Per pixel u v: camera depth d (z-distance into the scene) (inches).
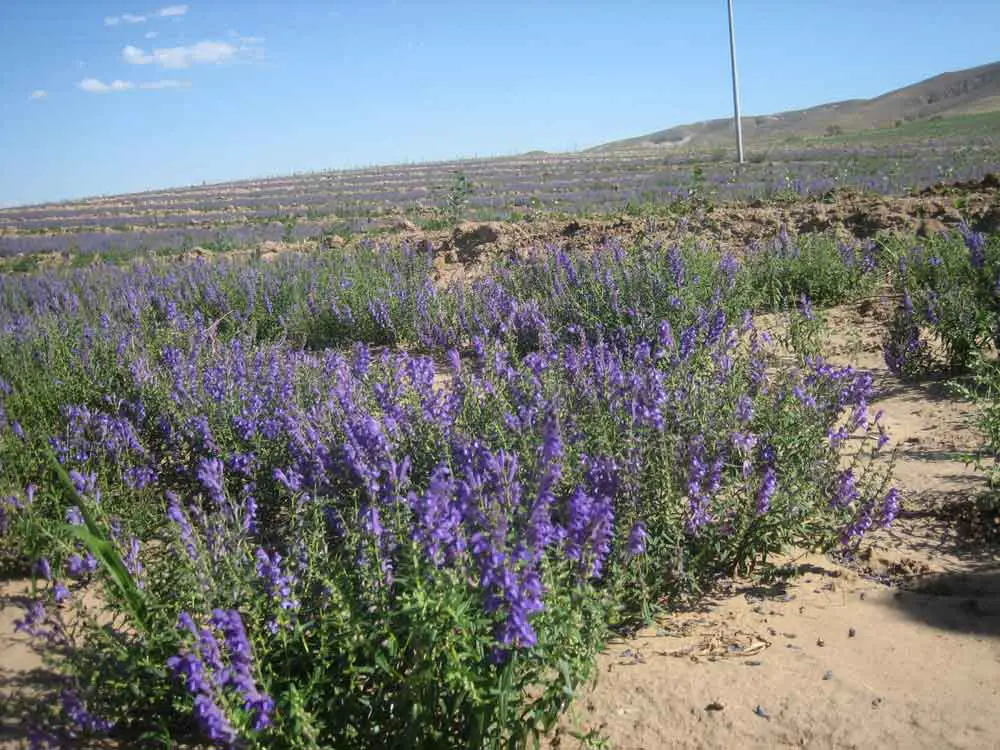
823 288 400.5
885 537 177.9
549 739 124.6
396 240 668.7
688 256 366.9
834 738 119.9
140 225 1617.9
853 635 144.7
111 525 175.5
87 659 133.2
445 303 398.9
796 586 162.7
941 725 119.8
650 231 523.2
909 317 283.9
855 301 393.1
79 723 127.7
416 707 110.7
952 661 134.7
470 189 1159.6
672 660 141.3
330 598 126.5
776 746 120.2
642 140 6491.1
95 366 288.8
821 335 334.3
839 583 162.4
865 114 5191.9
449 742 114.3
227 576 137.4
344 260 538.6
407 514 141.7
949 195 631.2
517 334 341.4
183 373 251.9
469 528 127.6
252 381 246.4
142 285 519.8
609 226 595.8
